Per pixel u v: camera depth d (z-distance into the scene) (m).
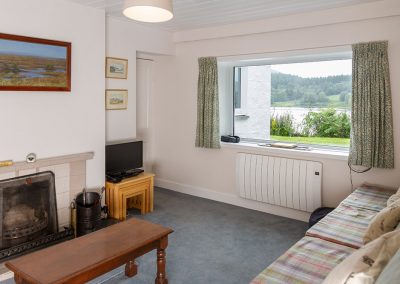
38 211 3.13
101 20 3.60
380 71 3.23
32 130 3.13
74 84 3.42
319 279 1.74
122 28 4.09
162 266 2.45
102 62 3.65
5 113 2.94
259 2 3.25
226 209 4.28
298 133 4.21
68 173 3.41
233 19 3.93
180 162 5.00
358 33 3.39
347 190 3.58
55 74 3.22
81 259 2.02
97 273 2.00
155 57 4.98
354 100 3.38
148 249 2.34
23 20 2.98
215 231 3.56
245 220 3.89
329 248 2.09
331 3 3.29
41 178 3.15
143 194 4.07
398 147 3.27
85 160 3.56
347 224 2.45
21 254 2.84
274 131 4.40
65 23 3.29
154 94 5.16
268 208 4.17
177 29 4.53
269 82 4.38
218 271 2.73
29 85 3.04
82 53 3.46
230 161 4.46
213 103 4.41
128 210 4.20
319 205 3.70
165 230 2.46
